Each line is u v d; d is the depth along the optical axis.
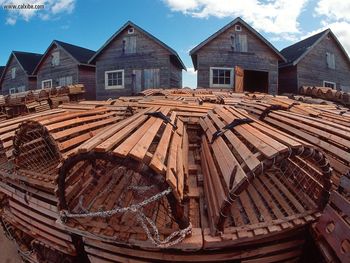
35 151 5.92
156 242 3.80
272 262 4.35
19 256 7.06
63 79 28.22
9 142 5.90
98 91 23.92
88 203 4.81
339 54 26.97
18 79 33.47
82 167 5.16
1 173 6.09
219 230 3.88
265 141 4.18
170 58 22.44
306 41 27.42
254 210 4.58
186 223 3.84
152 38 22.03
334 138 5.32
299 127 6.41
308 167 5.00
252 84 27.69
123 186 5.09
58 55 28.50
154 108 7.89
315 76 25.12
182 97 12.39
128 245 4.03
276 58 22.34
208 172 5.15
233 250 4.14
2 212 6.75
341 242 3.42
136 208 3.62
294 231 4.30
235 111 7.48
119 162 3.55
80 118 6.50
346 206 3.61
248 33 21.94
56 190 4.17
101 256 4.57
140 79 22.62
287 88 25.19
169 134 5.35
